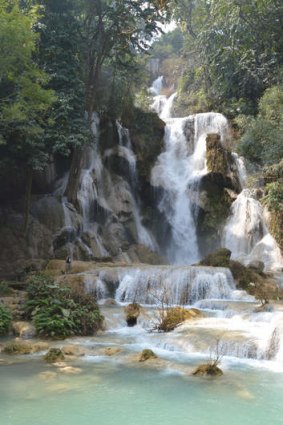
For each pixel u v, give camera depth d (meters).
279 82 26.75
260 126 23.44
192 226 25.02
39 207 21.75
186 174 26.72
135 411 6.43
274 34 28.41
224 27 29.84
